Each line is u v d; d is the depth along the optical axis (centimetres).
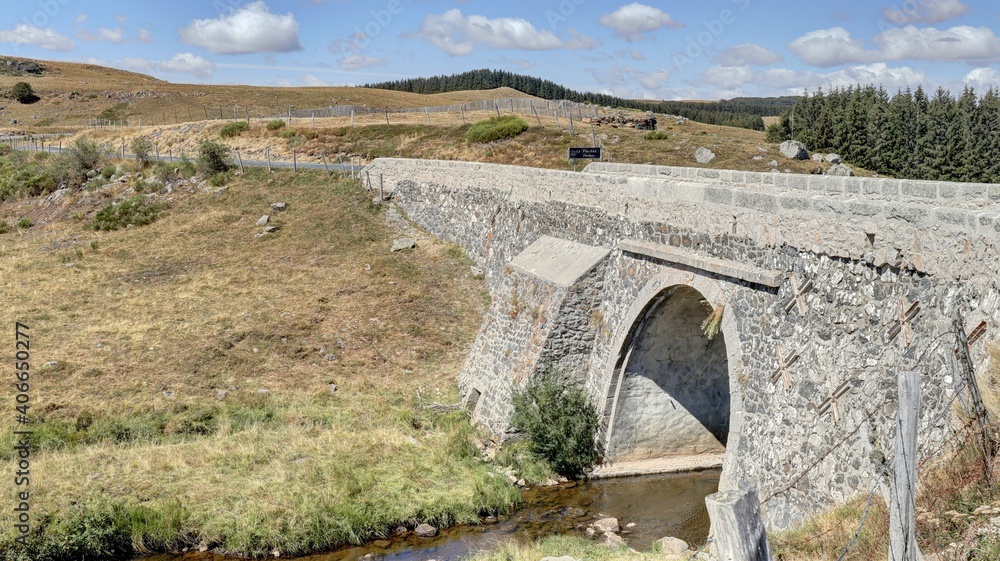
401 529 1770
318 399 2438
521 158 5128
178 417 2259
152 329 2900
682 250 1831
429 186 3859
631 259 2070
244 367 2630
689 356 2158
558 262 2392
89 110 11131
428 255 3553
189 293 3288
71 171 5281
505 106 7462
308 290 3269
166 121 10188
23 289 3350
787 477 1431
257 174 4744
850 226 1306
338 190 4356
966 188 1391
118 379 2481
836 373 1334
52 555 1584
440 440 2198
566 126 6062
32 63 14875
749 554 774
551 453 2122
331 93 12825
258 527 1695
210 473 1903
